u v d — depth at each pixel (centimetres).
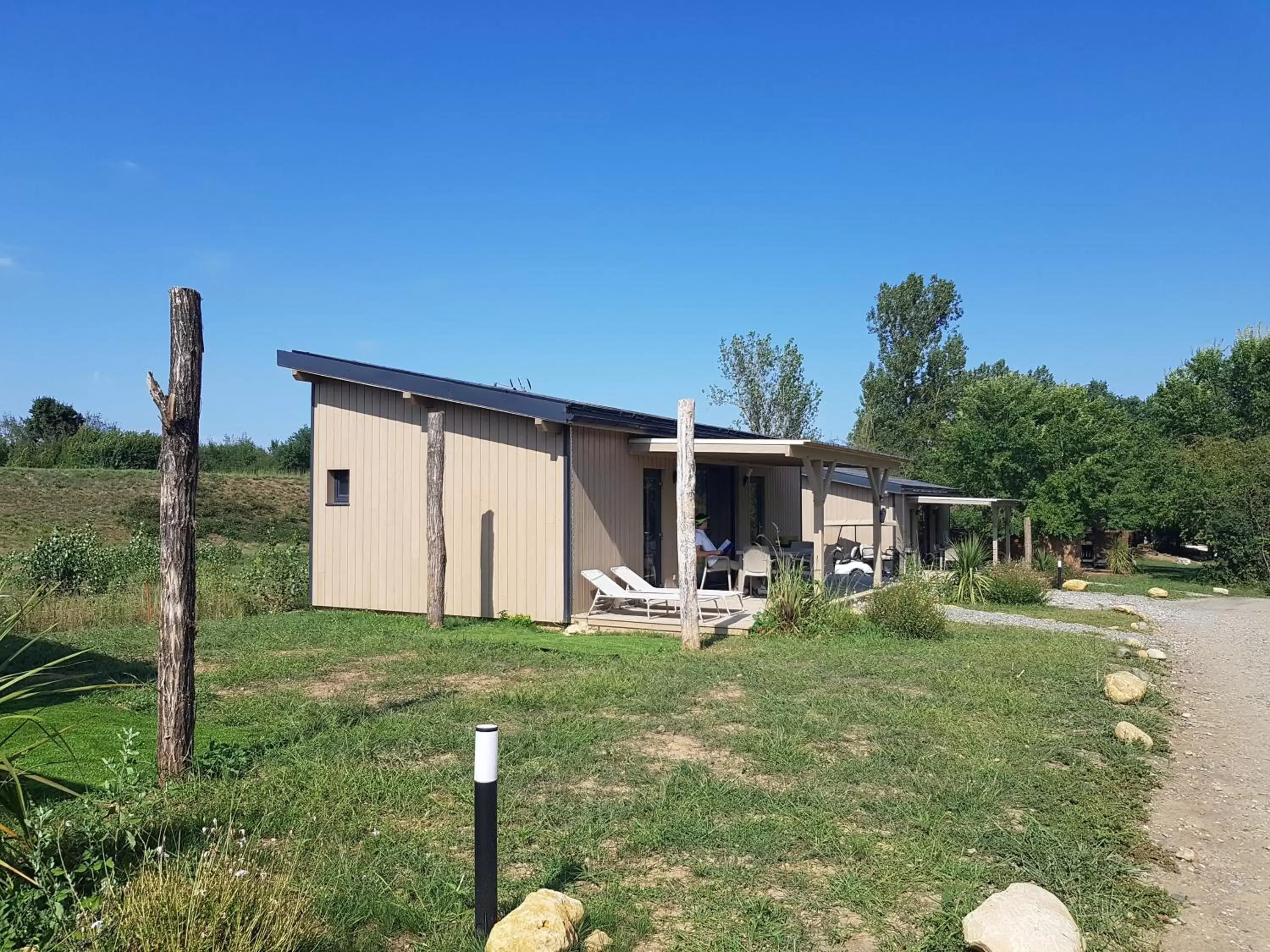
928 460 3831
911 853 467
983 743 671
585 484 1317
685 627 1087
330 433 1483
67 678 813
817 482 1370
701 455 1666
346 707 748
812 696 809
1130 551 3203
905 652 1065
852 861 457
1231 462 2919
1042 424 3044
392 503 1423
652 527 1541
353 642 1111
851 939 386
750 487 1939
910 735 683
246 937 310
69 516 2614
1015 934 352
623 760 612
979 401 3291
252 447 4562
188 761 557
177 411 562
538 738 657
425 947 360
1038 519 2859
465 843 466
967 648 1104
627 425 1371
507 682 878
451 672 926
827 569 1791
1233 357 3897
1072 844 489
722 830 489
